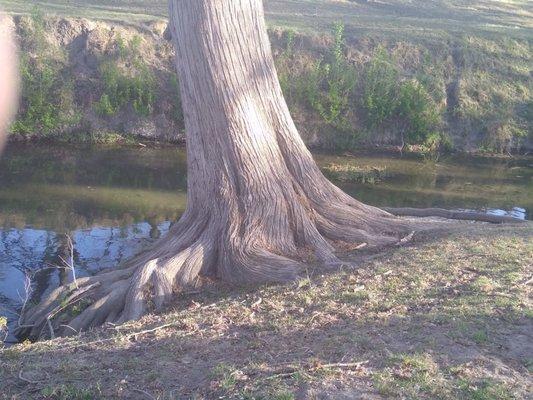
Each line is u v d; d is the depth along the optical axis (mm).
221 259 9547
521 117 22016
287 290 8414
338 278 8641
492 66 23281
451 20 27891
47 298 9297
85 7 24688
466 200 16141
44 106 19875
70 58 21141
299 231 9914
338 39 21984
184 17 9695
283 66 21703
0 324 8305
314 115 21109
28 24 21094
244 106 9789
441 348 6039
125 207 14625
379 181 17594
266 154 9953
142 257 10016
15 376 5914
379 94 21188
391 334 6398
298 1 29203
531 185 17969
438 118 21297
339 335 6410
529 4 34156
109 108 20234
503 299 7352
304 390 5188
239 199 9766
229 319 7379
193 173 10016
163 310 8727
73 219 13688
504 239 10086
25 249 11945
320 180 10586
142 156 19078
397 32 23891
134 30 22141
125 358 6305
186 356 6242
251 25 9859
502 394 5191
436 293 7730
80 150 19266
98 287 9344
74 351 6652
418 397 5098
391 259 9289
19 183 16000
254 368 5719
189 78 9812
